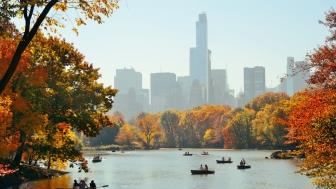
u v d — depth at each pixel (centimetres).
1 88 1919
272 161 14312
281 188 7444
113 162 15500
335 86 3042
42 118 4706
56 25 2022
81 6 1969
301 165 3422
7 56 3500
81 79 6281
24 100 4459
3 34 2553
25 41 1925
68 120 5991
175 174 10656
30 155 7294
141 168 12631
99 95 6369
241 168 11812
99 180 9138
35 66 5447
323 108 2869
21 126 4556
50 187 6788
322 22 3014
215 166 13038
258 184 8181
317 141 2939
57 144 6356
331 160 2961
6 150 3684
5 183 6338
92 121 6091
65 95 5891
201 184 8450
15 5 1938
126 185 8350
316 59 3045
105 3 1970
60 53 5856
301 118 2997
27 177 7319
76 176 9181
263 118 19425
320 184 3158
